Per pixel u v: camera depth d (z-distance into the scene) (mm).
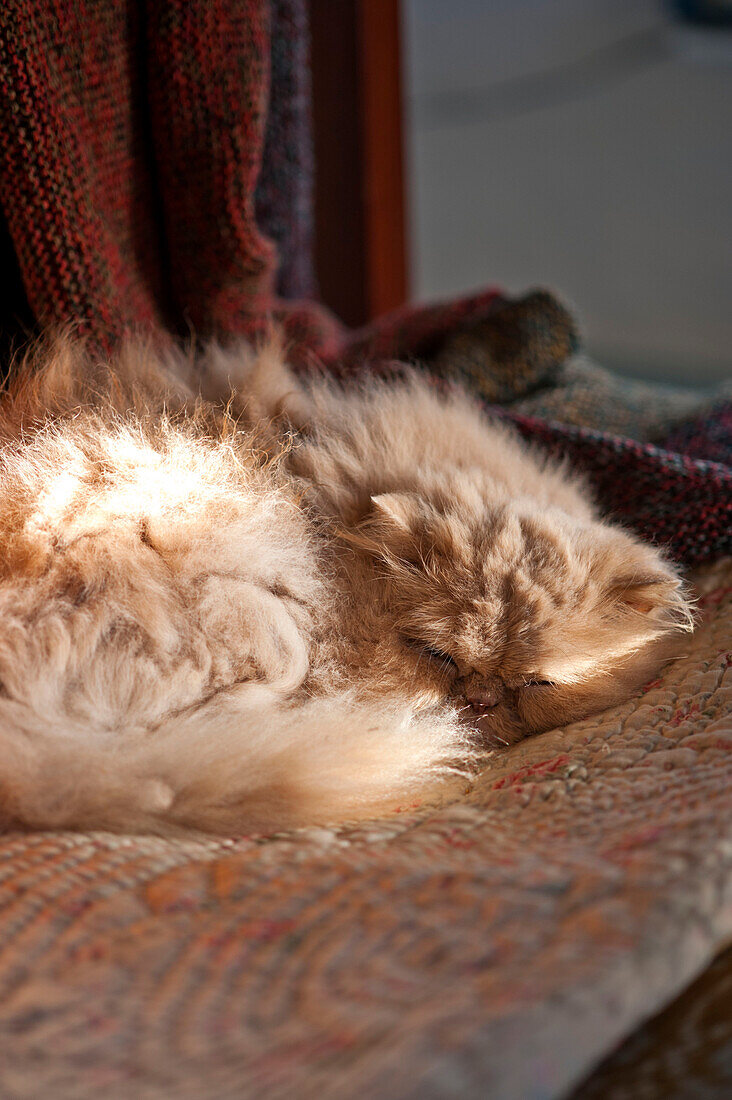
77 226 774
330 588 736
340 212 1185
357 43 1106
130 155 813
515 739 741
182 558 713
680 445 848
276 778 663
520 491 772
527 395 913
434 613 726
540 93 2066
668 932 561
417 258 2207
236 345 846
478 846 622
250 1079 501
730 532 775
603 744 685
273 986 576
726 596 763
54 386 753
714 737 661
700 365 1906
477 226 2193
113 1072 523
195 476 728
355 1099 452
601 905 578
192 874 615
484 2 2041
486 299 942
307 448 764
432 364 911
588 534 750
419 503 741
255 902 601
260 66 811
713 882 579
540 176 2115
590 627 730
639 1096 569
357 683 729
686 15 1918
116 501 715
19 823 646
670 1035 581
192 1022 561
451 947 577
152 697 692
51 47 750
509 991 524
